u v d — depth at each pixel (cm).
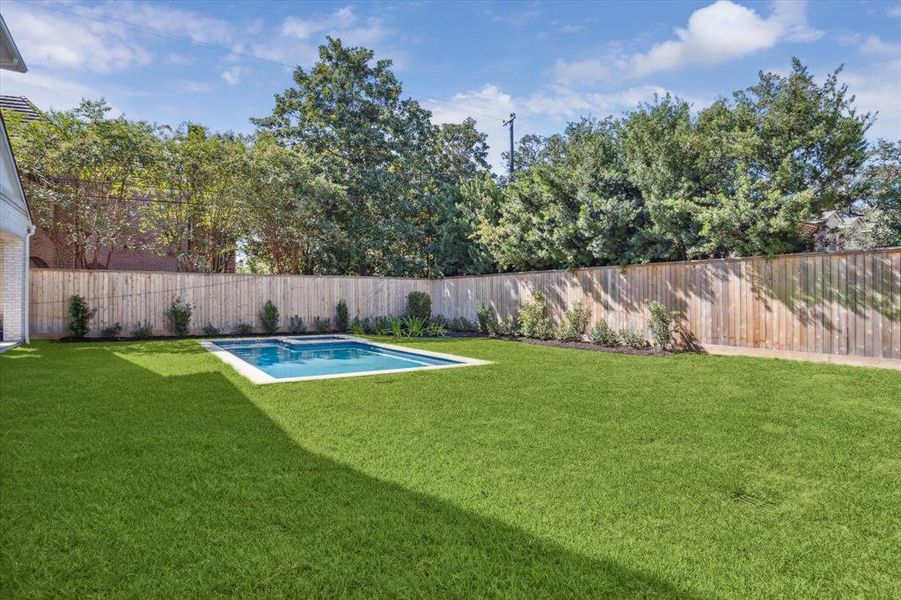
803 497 303
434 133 2361
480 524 264
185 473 334
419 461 360
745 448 394
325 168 1847
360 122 1953
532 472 339
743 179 911
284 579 215
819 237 988
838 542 249
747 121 952
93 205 1483
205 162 1562
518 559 231
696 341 1040
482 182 1722
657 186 1055
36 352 981
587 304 1259
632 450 388
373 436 422
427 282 1802
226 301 1478
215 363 836
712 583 213
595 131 1380
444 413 503
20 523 264
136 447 387
